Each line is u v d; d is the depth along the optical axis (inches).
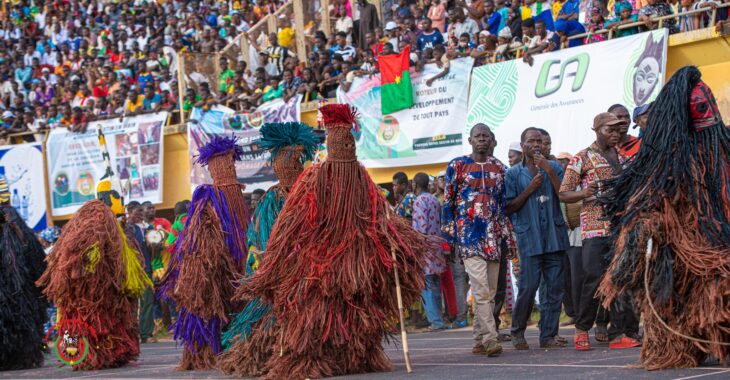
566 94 516.1
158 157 737.6
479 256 310.7
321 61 673.0
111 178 384.8
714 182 231.3
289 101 666.2
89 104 837.8
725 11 492.7
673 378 208.4
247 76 766.5
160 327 591.2
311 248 259.9
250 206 553.6
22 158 798.5
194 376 293.3
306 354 259.6
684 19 510.0
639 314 239.8
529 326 461.7
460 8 641.0
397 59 591.5
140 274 362.9
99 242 341.7
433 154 583.8
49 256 350.3
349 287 256.2
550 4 619.2
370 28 733.9
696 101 234.4
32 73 1035.9
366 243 262.2
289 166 302.4
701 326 217.9
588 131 508.1
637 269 229.5
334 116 266.1
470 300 522.9
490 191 317.7
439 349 358.0
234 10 937.5
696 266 219.9
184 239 314.0
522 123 534.3
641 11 519.2
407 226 270.5
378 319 260.7
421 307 498.3
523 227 323.9
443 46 599.2
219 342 314.2
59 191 788.6
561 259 327.3
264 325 272.5
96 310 349.4
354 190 264.1
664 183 229.8
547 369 251.9
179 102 750.5
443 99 577.6
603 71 502.9
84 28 1056.8
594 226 304.8
